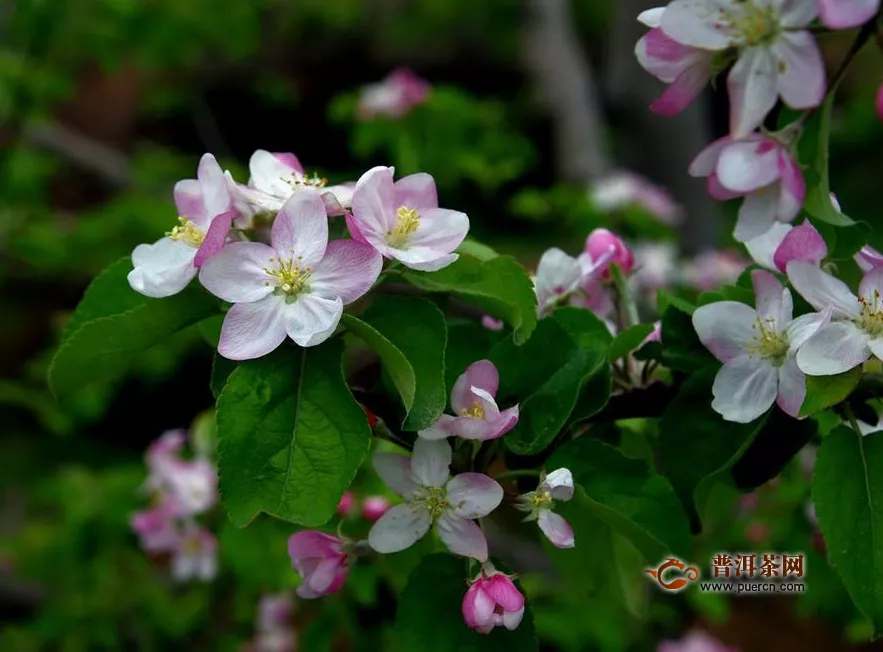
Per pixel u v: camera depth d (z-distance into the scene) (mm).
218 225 440
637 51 464
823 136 460
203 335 499
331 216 460
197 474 884
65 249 1396
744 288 499
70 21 1374
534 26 1493
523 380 482
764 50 451
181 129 2443
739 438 477
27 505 1520
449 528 455
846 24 430
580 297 535
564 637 987
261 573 842
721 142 464
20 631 1067
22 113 1309
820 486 450
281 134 2531
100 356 469
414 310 449
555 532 454
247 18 1564
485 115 1377
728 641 1338
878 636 439
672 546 466
